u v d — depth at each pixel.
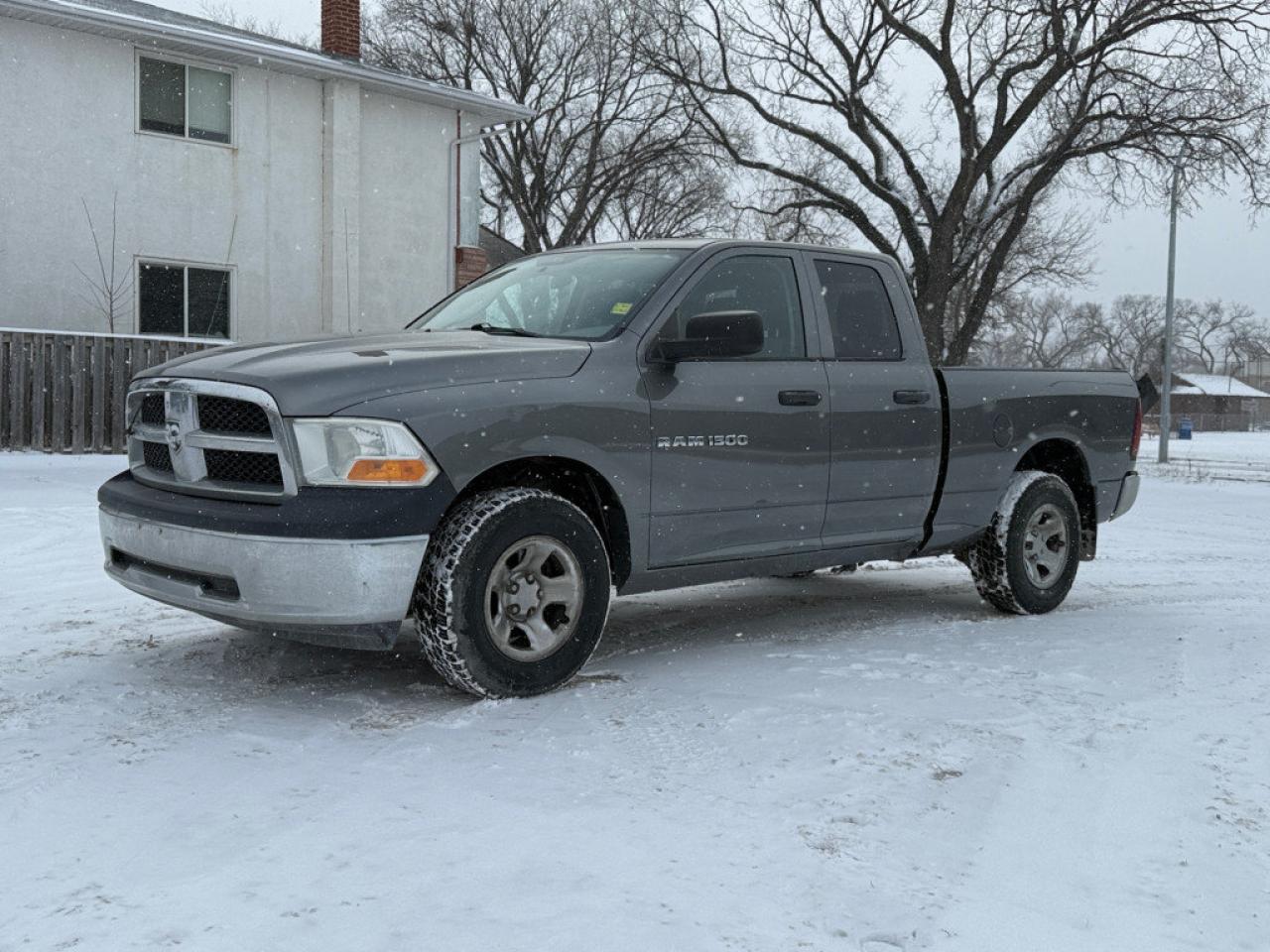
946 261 29.91
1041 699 4.65
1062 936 2.64
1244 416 92.00
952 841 3.16
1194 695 4.80
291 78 20.56
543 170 40.03
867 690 4.73
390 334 5.09
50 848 2.97
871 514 5.85
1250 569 9.23
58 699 4.36
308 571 4.04
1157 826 3.32
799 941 2.54
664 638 5.91
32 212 17.98
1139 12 27.14
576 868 2.88
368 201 21.78
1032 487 6.64
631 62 36.72
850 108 30.77
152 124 19.14
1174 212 30.67
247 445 4.23
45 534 8.71
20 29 17.70
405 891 2.73
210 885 2.75
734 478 5.18
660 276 5.18
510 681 4.43
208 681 4.70
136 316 19.08
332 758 3.73
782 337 5.54
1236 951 2.60
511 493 4.45
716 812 3.30
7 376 15.36
